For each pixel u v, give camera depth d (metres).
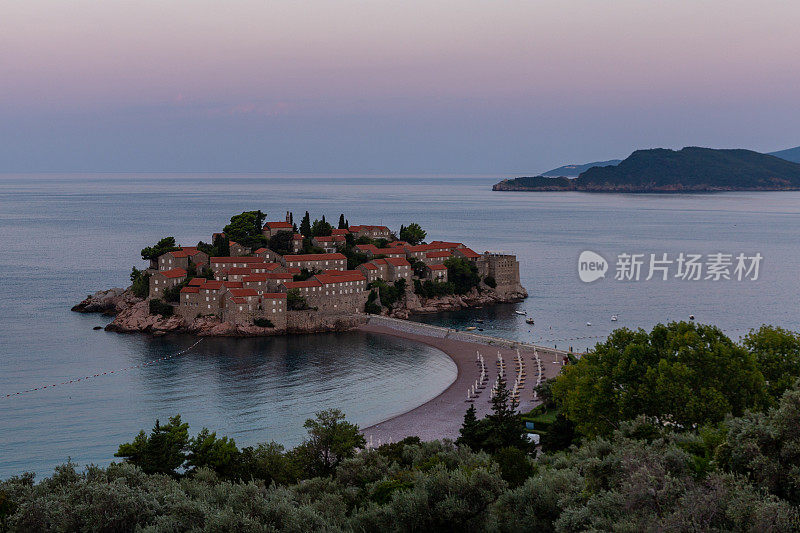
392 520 71.81
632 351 103.31
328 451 107.00
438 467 80.81
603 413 100.94
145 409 153.88
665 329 107.62
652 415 96.00
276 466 99.19
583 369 109.81
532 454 104.00
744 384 96.12
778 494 58.97
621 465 64.44
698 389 96.25
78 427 142.50
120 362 191.88
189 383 173.88
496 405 112.69
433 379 178.50
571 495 67.81
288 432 140.00
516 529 68.56
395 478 84.94
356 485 89.50
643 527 55.97
